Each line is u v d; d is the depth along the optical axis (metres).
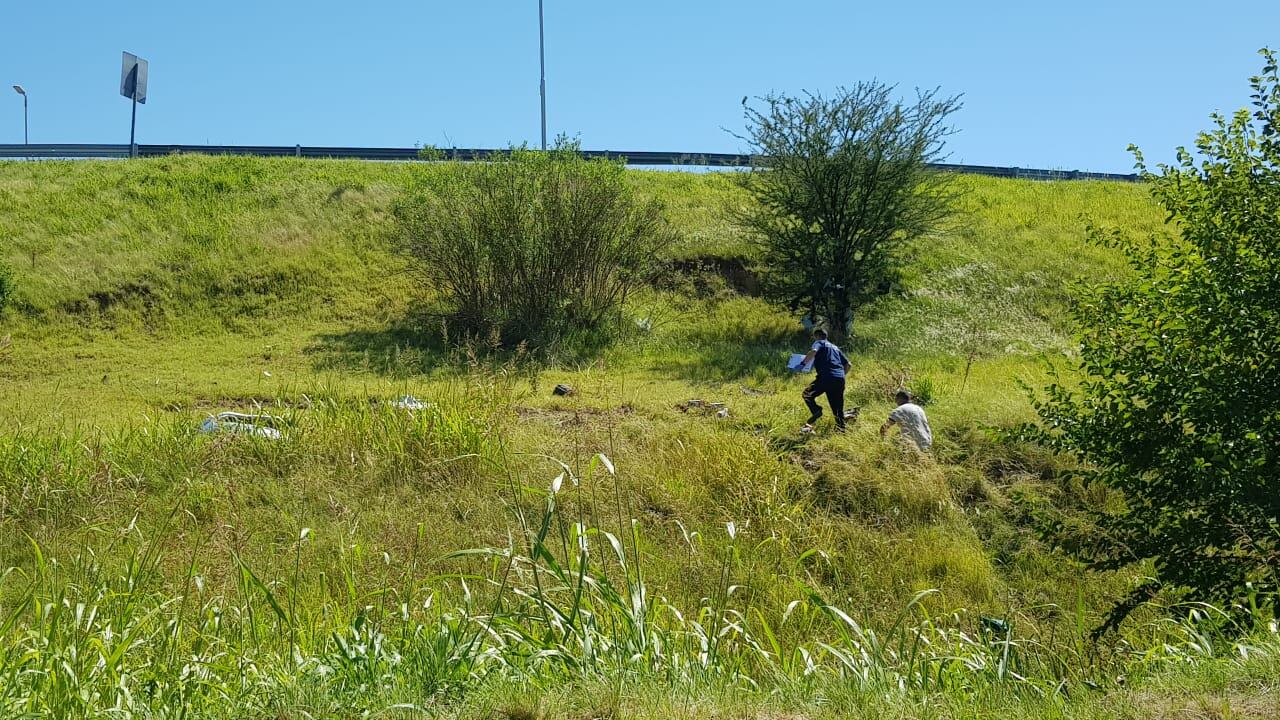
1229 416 6.07
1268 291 6.06
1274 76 6.39
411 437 10.20
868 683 4.36
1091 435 6.76
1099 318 6.80
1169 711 3.77
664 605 5.76
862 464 10.38
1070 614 7.84
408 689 4.13
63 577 6.90
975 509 9.99
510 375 13.04
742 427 12.22
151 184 27.20
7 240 23.73
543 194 20.02
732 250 23.78
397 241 21.58
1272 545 6.18
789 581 8.00
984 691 4.50
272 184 27.53
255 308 21.95
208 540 7.53
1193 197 6.55
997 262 24.38
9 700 4.12
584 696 3.96
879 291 20.80
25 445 9.78
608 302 20.33
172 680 4.52
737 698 4.10
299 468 9.95
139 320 21.38
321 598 6.62
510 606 6.82
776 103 20.12
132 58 31.86
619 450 10.45
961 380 16.08
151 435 10.41
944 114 20.03
